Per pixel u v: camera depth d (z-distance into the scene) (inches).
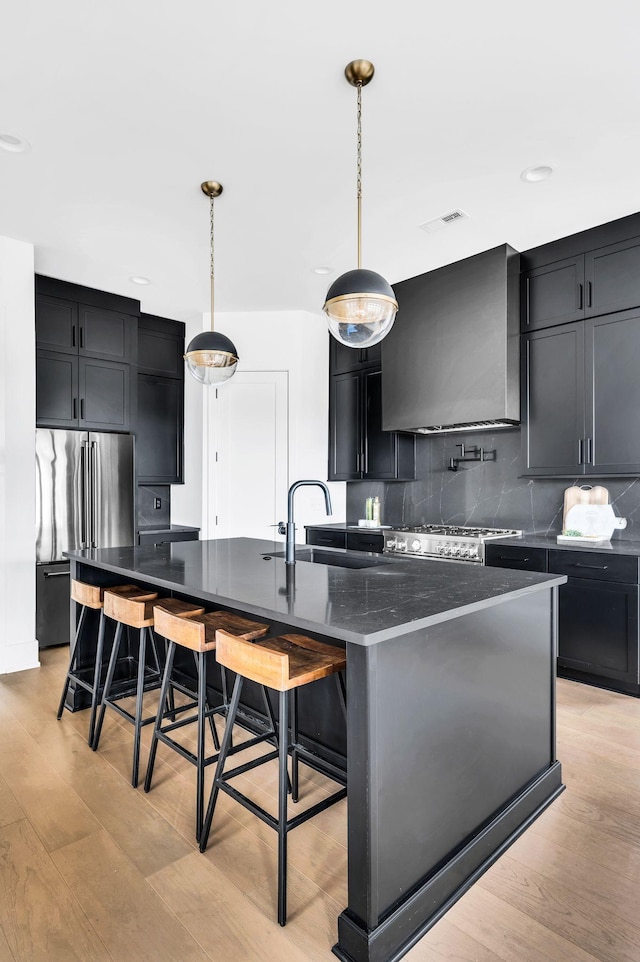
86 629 115.5
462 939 56.1
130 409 181.9
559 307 138.7
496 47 76.4
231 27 73.2
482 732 68.8
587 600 123.4
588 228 132.3
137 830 73.3
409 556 160.4
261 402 196.1
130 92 85.4
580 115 90.5
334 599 67.7
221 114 90.5
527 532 159.9
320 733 87.0
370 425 188.2
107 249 143.7
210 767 89.6
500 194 116.0
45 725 105.7
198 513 210.1
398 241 139.6
